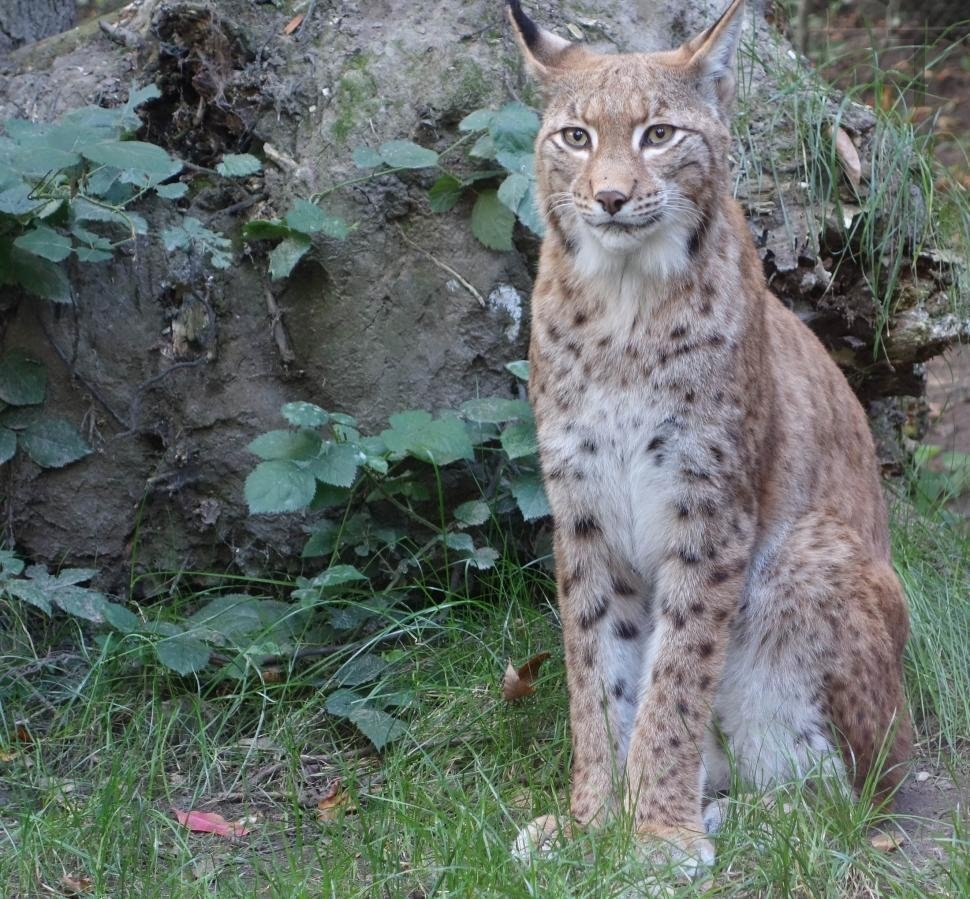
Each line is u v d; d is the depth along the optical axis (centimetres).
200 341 971
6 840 737
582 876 665
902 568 1009
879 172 1059
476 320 969
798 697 773
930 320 1062
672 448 733
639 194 708
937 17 2038
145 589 991
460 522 942
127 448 977
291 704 885
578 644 764
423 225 970
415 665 902
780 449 781
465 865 668
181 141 1015
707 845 710
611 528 761
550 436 761
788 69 1119
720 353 731
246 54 1016
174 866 712
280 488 862
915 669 929
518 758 823
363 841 710
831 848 696
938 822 761
